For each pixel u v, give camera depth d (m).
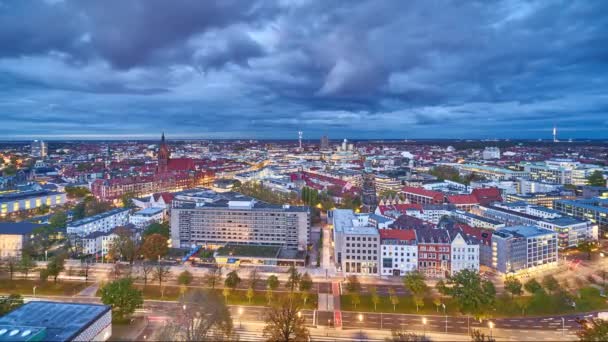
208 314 167.75
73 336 143.75
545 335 180.88
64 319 157.00
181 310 172.62
